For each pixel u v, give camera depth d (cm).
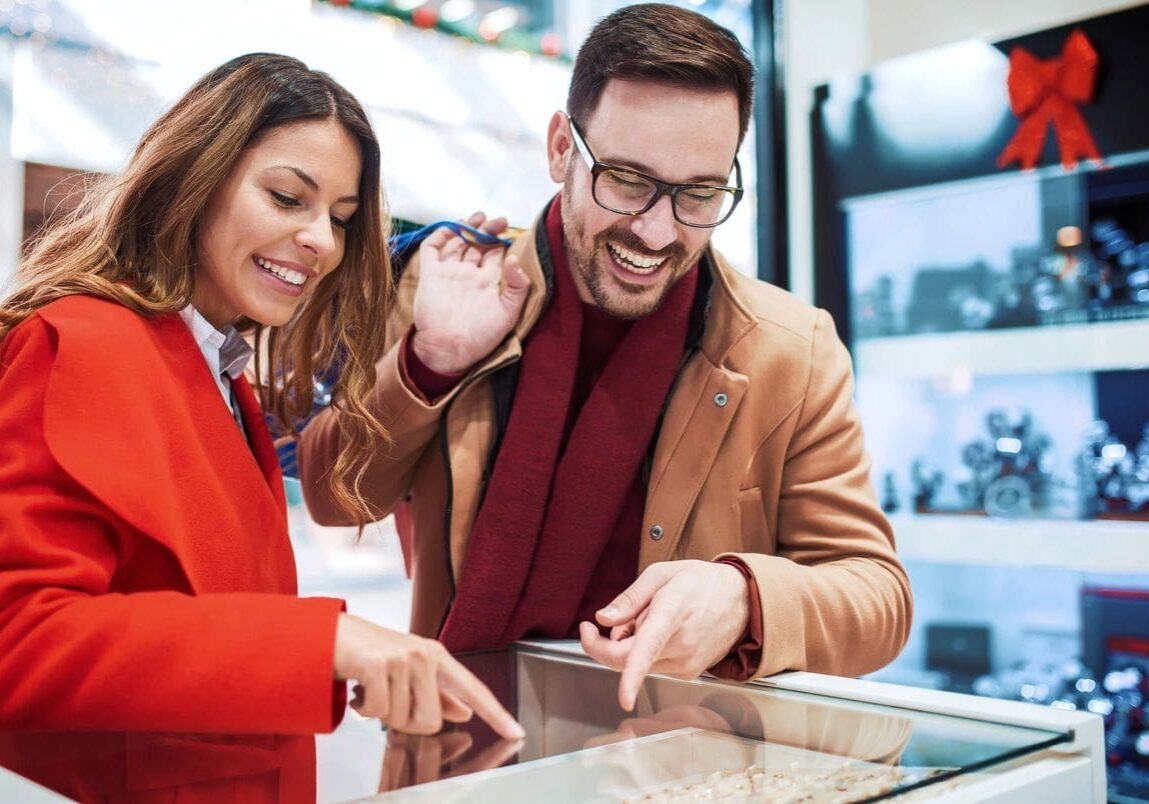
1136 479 268
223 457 101
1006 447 268
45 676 77
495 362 141
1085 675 263
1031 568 274
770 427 144
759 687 101
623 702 86
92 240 109
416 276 157
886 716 85
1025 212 264
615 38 128
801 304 153
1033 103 259
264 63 110
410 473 151
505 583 138
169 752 73
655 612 98
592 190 130
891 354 287
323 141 110
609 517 142
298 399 134
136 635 77
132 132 238
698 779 67
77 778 67
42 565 83
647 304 136
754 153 318
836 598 120
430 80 271
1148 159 246
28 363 90
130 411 90
